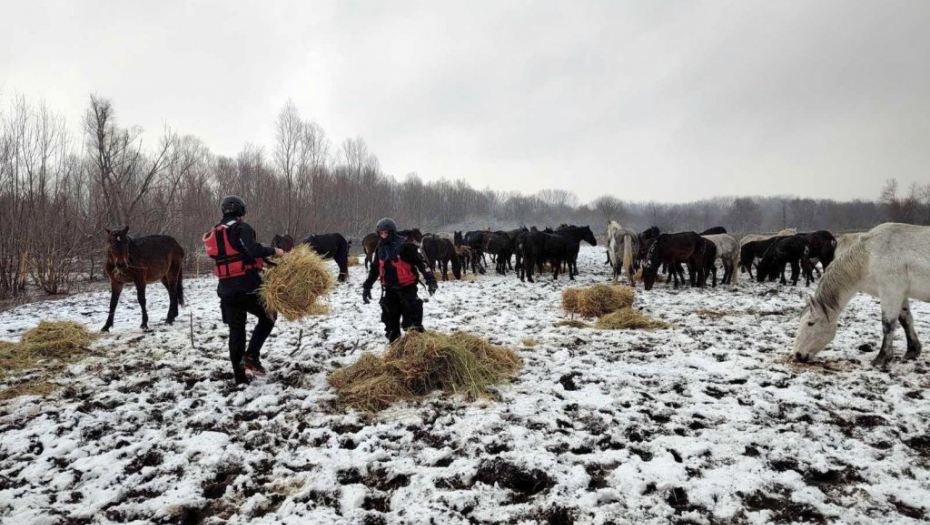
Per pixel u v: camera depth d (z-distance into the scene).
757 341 6.18
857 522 2.45
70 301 11.67
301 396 4.37
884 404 3.96
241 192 33.62
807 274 13.39
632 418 3.79
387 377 4.39
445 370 4.53
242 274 4.59
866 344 5.76
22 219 14.66
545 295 11.05
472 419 3.78
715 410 3.91
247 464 3.14
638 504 2.64
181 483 2.92
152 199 23.67
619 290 8.56
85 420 3.87
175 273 8.09
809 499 2.63
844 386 4.44
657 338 6.42
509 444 3.36
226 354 5.89
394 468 3.07
